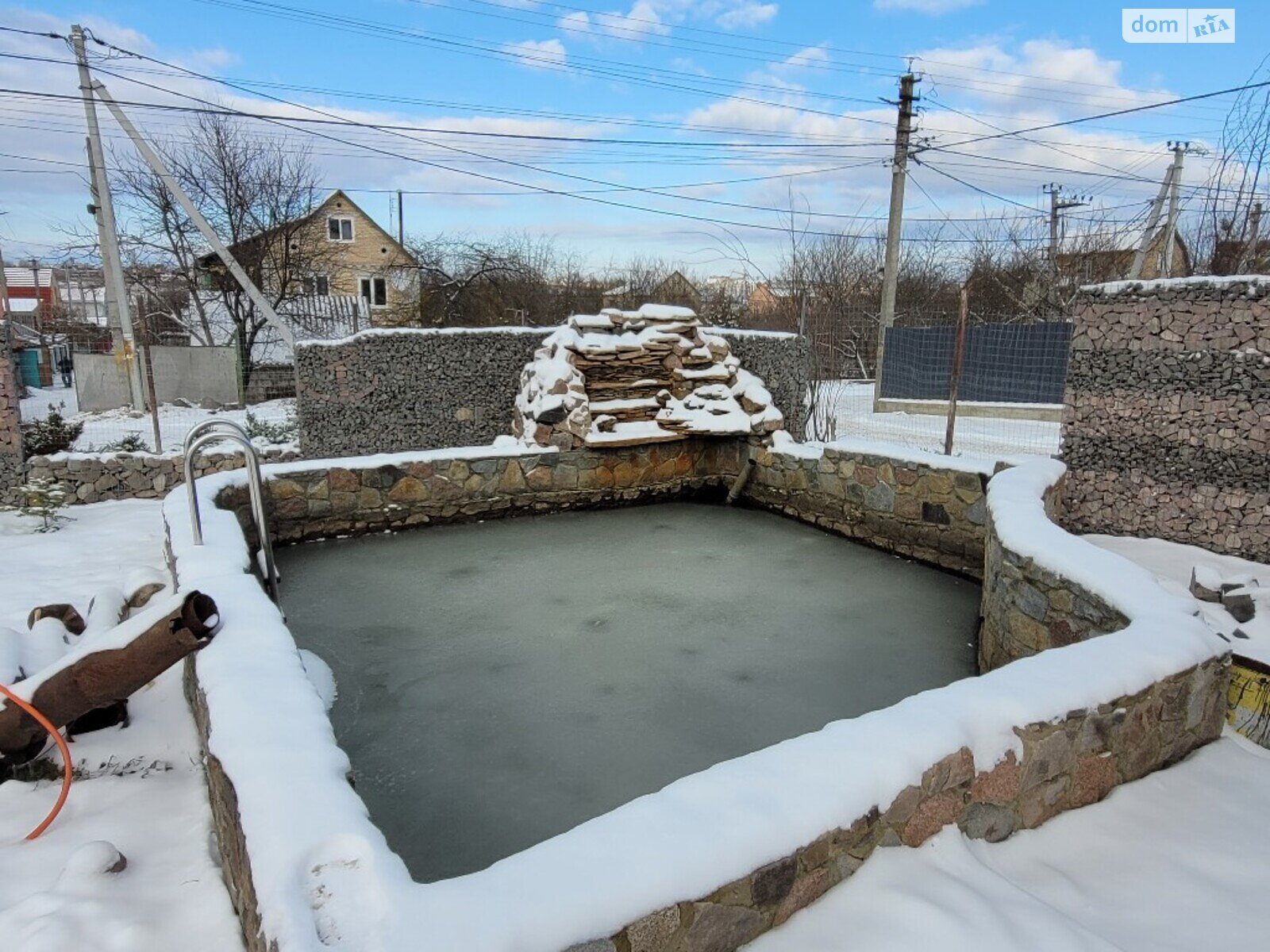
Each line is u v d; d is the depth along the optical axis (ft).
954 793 6.59
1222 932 5.95
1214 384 18.04
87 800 8.60
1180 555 18.06
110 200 39.68
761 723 11.30
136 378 40.47
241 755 6.21
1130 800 7.81
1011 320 63.82
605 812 9.18
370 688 12.30
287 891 4.70
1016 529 12.43
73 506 23.61
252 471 13.66
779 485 23.53
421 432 28.81
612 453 23.89
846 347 52.26
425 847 8.55
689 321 25.89
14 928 6.43
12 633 10.54
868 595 16.85
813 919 5.63
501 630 14.61
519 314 58.23
